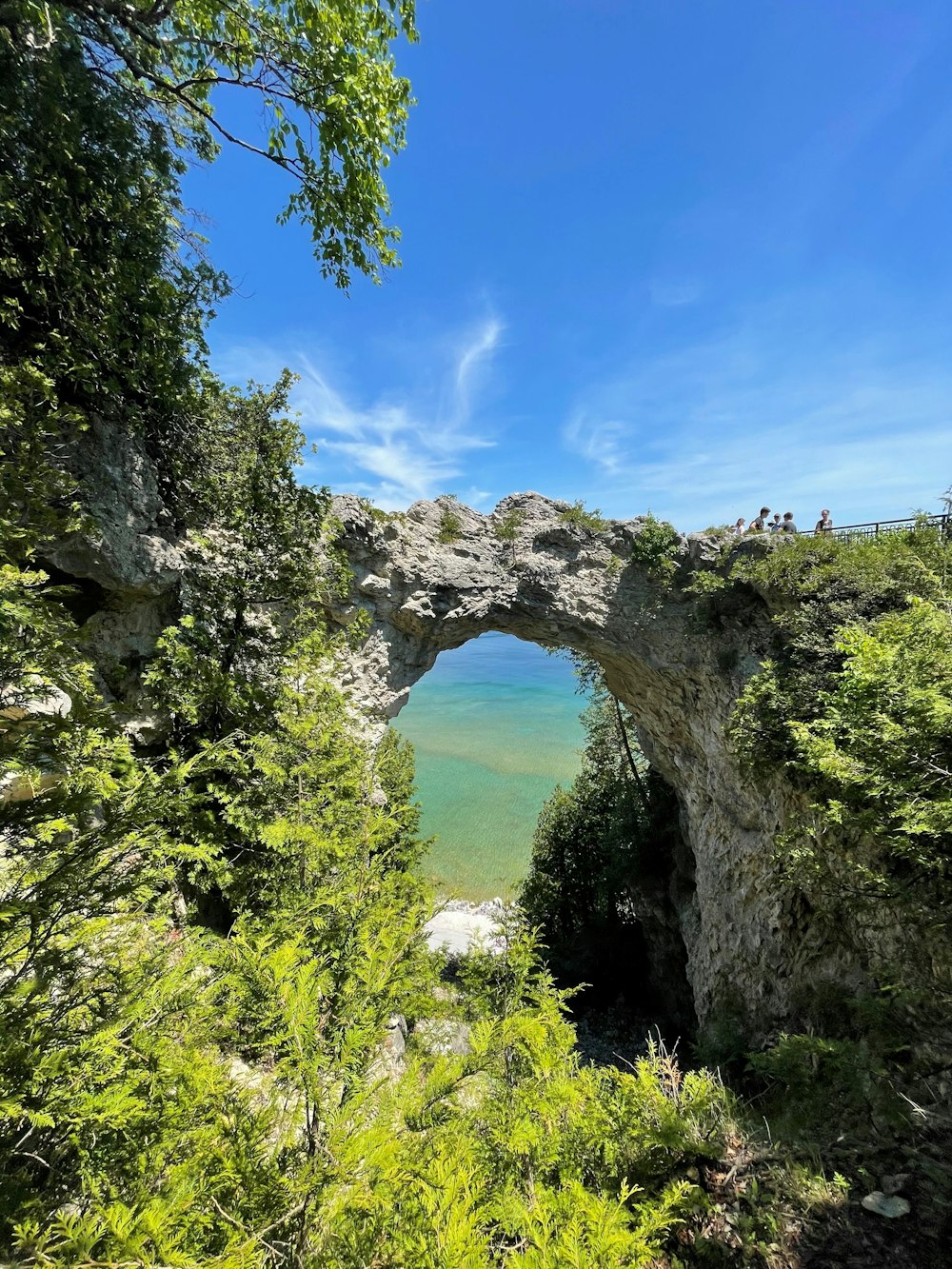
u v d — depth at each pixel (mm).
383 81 7922
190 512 9703
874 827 5574
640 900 19500
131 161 7848
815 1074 5387
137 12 7625
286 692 7324
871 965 7699
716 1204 3623
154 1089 2432
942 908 5480
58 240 6410
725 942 13391
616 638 16891
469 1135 2816
